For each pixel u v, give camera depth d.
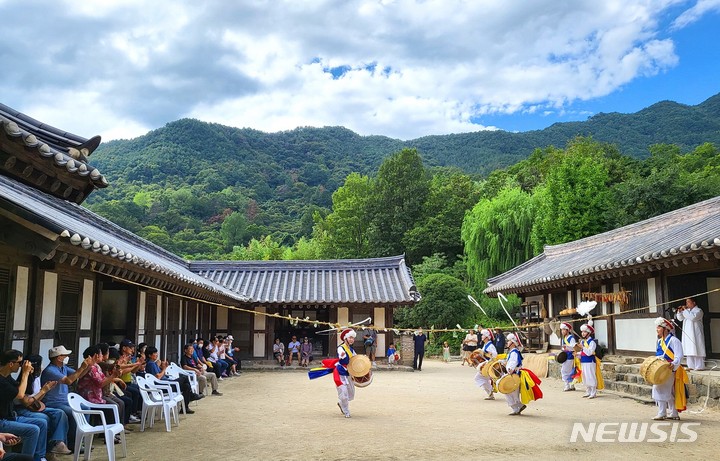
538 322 22.62
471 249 34.75
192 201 75.94
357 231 48.72
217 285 19.11
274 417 9.70
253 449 7.02
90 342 9.88
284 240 68.06
